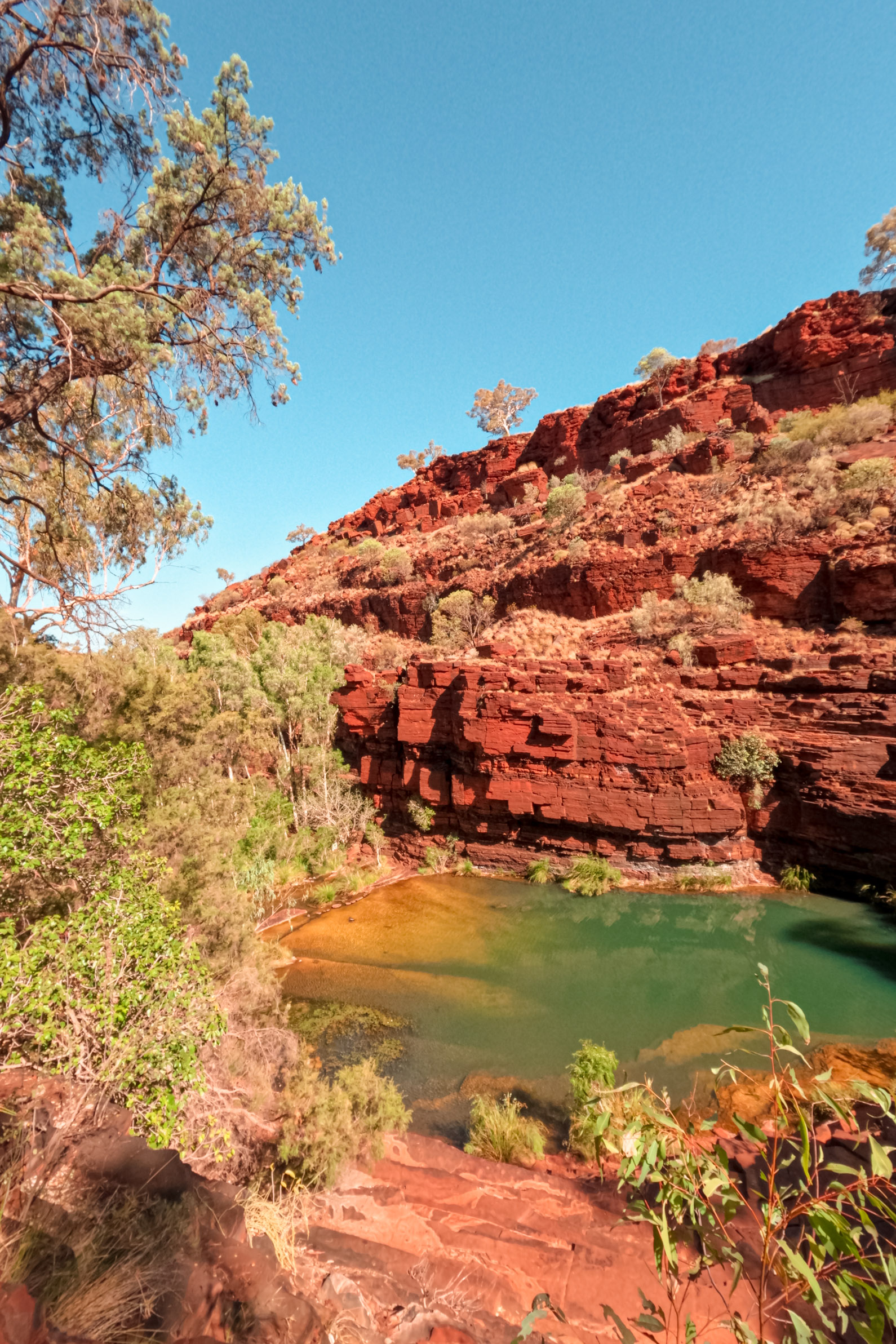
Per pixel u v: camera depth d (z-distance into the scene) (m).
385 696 27.81
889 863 17.05
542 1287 4.62
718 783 20.41
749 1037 11.55
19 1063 3.77
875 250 40.03
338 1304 3.48
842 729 19.16
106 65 8.16
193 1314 2.18
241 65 8.13
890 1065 10.32
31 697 6.44
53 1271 2.06
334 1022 13.08
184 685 14.16
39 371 8.50
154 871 6.80
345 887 21.69
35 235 7.12
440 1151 7.59
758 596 25.67
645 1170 1.70
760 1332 1.45
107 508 10.01
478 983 14.50
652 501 33.66
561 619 32.34
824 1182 5.60
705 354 41.47
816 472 28.03
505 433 65.94
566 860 21.80
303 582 58.16
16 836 5.59
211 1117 5.18
